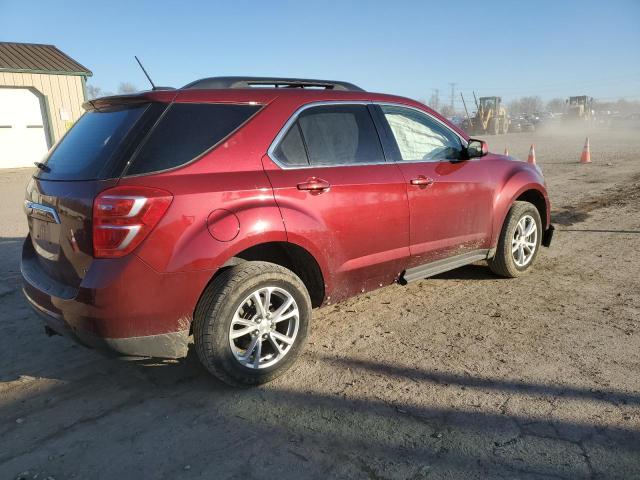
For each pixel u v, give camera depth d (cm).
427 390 315
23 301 487
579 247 631
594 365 338
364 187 369
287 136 342
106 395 320
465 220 451
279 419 290
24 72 1923
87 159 302
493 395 307
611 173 1280
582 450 256
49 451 266
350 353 368
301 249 342
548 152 1997
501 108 4400
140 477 246
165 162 294
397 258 400
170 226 283
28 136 1994
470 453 256
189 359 365
